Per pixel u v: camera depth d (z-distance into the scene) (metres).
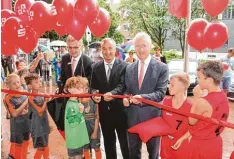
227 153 5.29
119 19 27.23
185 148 2.87
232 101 10.13
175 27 24.50
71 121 3.59
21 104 4.08
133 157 3.77
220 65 2.71
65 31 4.24
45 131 4.12
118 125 3.96
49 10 4.07
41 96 3.84
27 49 4.22
